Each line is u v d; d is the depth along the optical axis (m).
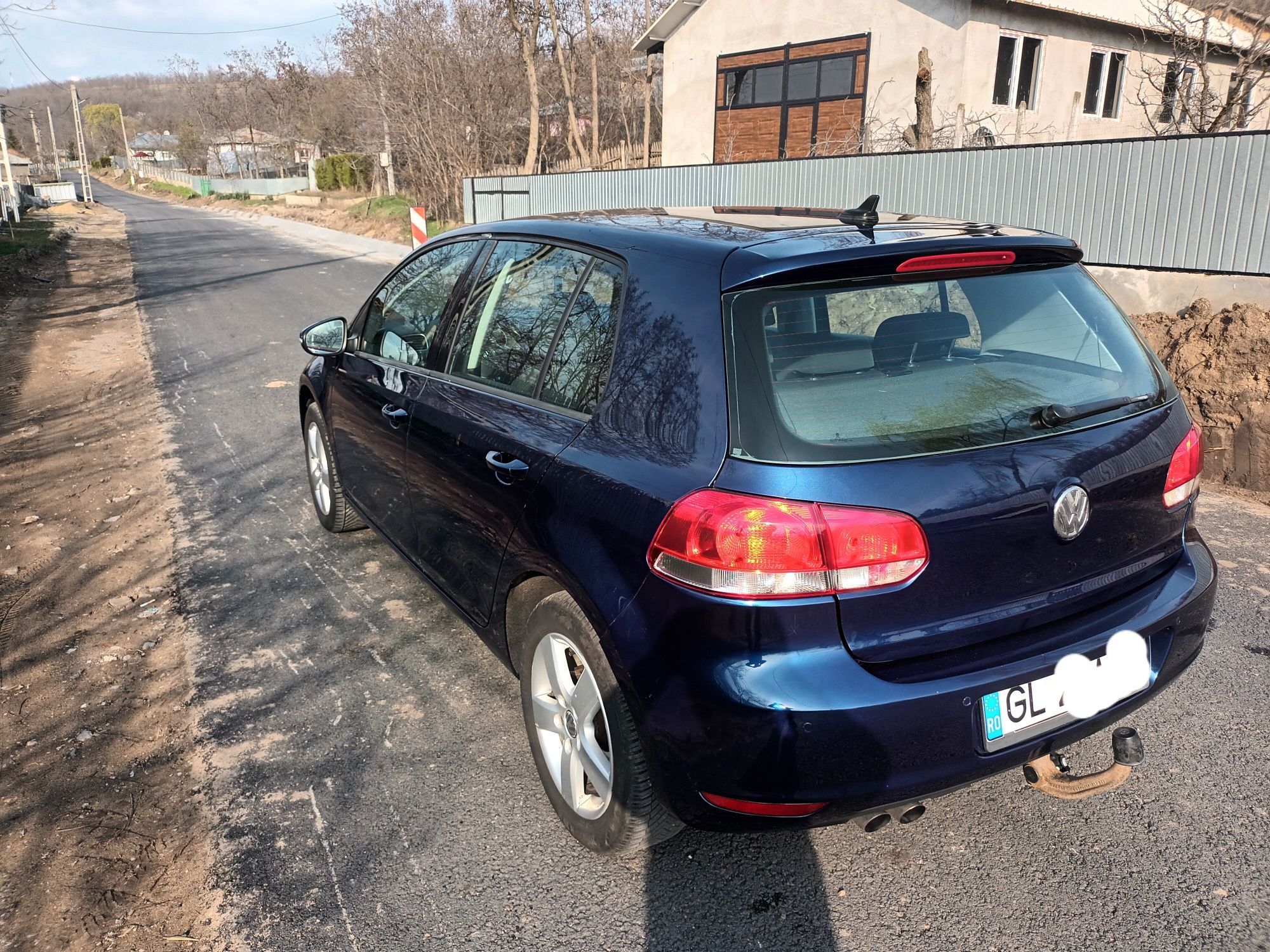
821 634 1.91
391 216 29.19
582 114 34.75
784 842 2.56
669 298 2.26
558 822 2.64
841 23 16.22
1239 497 5.25
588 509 2.23
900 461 1.94
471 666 3.51
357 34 32.03
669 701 2.00
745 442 1.96
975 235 2.36
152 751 2.99
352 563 4.45
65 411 7.54
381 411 3.60
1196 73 16.73
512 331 2.90
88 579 4.31
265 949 2.20
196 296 14.91
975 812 2.67
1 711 3.24
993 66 15.02
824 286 2.15
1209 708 3.15
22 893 2.38
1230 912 2.27
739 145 18.70
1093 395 2.28
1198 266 7.56
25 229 29.12
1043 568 2.11
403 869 2.46
